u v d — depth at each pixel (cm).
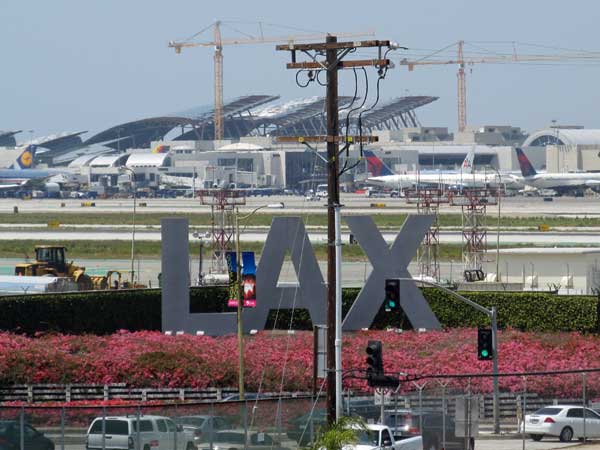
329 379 13100
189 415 13188
